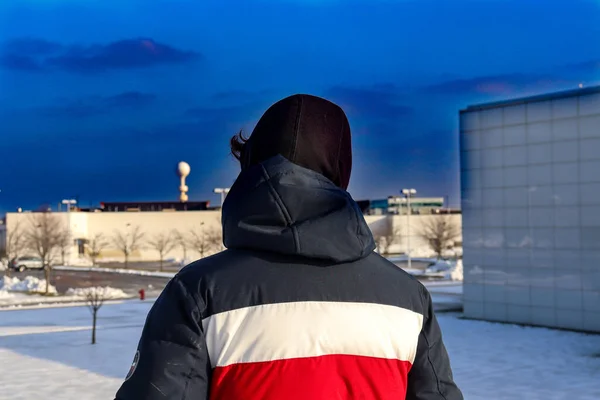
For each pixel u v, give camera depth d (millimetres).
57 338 16656
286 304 1567
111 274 45531
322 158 1748
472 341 15930
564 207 18672
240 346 1527
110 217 65750
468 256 20906
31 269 49406
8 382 11242
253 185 1615
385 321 1640
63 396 10242
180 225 66312
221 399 1520
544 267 18938
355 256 1636
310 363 1530
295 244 1571
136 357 1582
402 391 1648
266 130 1754
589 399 10016
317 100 1782
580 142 18469
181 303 1565
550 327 18688
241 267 1603
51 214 61656
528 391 10547
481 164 20797
